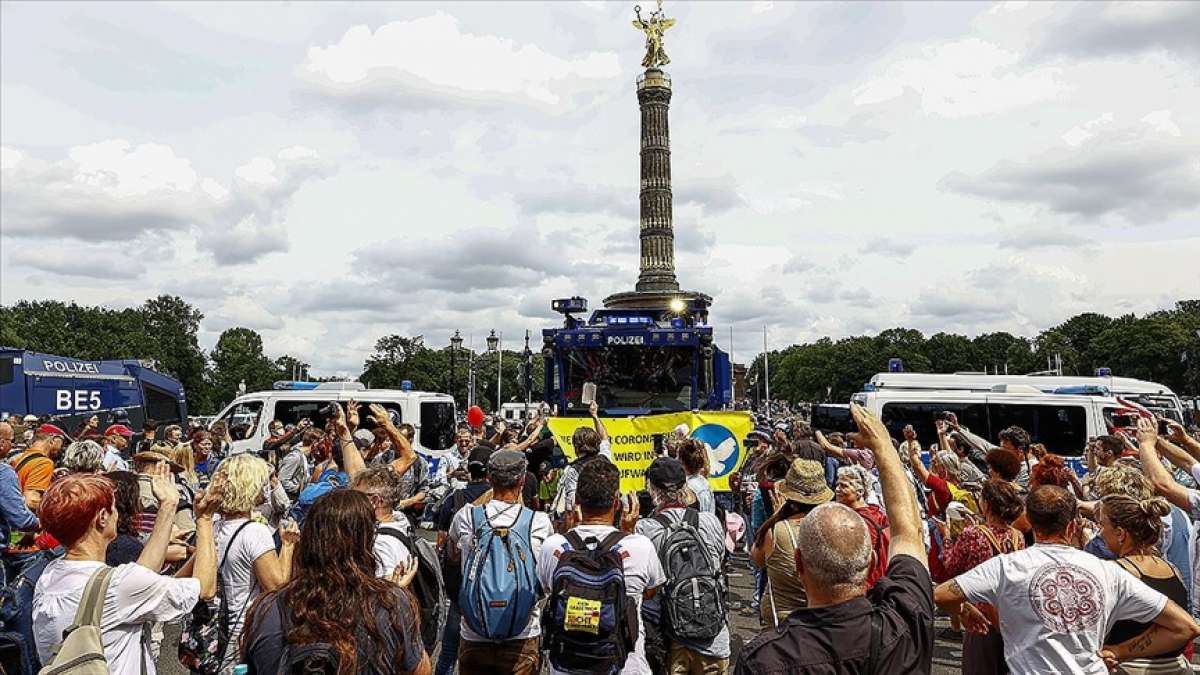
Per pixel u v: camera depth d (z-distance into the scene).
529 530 5.14
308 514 3.34
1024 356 133.38
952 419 11.20
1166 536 6.49
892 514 3.21
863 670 2.72
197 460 12.66
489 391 129.12
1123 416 16.81
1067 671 3.84
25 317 108.50
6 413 22.20
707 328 14.59
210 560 4.24
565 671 4.28
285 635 3.16
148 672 3.99
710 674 5.23
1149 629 3.96
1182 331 95.75
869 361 138.50
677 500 5.57
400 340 109.94
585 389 12.98
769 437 12.55
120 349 109.50
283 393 18.80
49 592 3.88
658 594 5.18
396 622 3.28
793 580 5.37
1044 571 3.97
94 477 4.14
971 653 4.93
